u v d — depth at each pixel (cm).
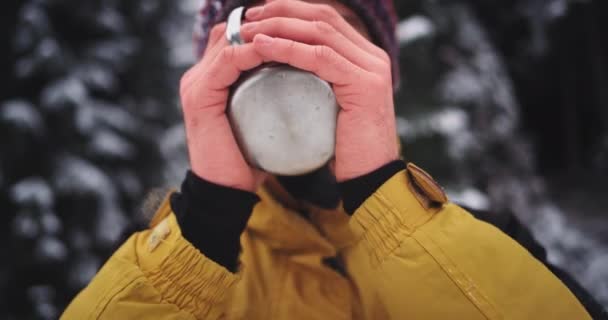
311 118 42
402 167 47
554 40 752
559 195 762
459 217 47
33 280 201
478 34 347
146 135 235
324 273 54
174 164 255
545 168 894
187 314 45
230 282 46
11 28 207
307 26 43
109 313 45
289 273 54
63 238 201
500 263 45
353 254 55
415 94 245
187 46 278
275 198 58
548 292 44
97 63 219
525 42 732
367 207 45
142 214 60
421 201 46
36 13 204
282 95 41
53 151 203
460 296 43
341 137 45
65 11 210
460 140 252
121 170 221
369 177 45
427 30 247
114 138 213
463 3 368
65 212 203
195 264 45
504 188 312
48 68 204
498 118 324
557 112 878
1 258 196
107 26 221
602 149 810
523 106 881
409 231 45
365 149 45
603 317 56
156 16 250
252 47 42
